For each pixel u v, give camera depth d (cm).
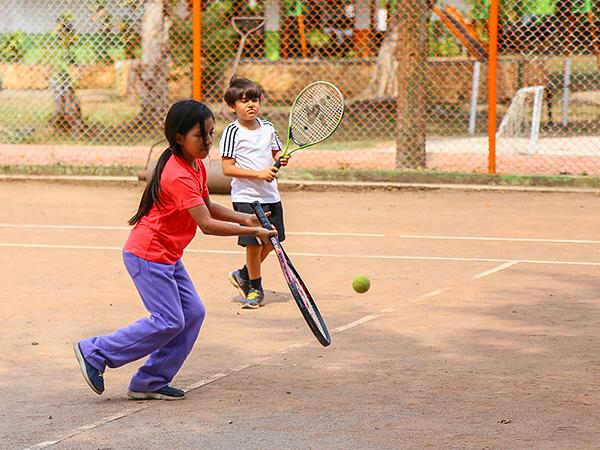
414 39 3478
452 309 1800
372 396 1305
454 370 1423
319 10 5244
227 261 2272
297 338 1619
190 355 1519
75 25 4666
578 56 4912
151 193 1255
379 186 3359
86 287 1998
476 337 1606
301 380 1383
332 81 5156
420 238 2530
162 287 1270
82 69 4688
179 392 1307
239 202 1834
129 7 4578
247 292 1856
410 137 3516
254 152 1833
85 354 1284
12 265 2214
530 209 2969
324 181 3425
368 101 4897
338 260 2264
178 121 1235
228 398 1305
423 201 3144
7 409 1271
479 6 4966
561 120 4666
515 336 1611
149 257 1264
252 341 1602
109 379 1408
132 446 1126
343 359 1488
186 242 1282
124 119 4656
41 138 4447
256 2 5247
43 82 5100
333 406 1265
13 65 5144
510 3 4781
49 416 1241
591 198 3162
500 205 3048
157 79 4594
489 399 1288
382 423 1195
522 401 1278
